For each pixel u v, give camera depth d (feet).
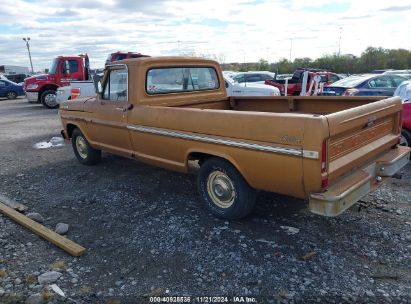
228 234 12.37
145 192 16.58
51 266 10.89
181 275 10.30
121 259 11.23
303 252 11.13
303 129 9.94
